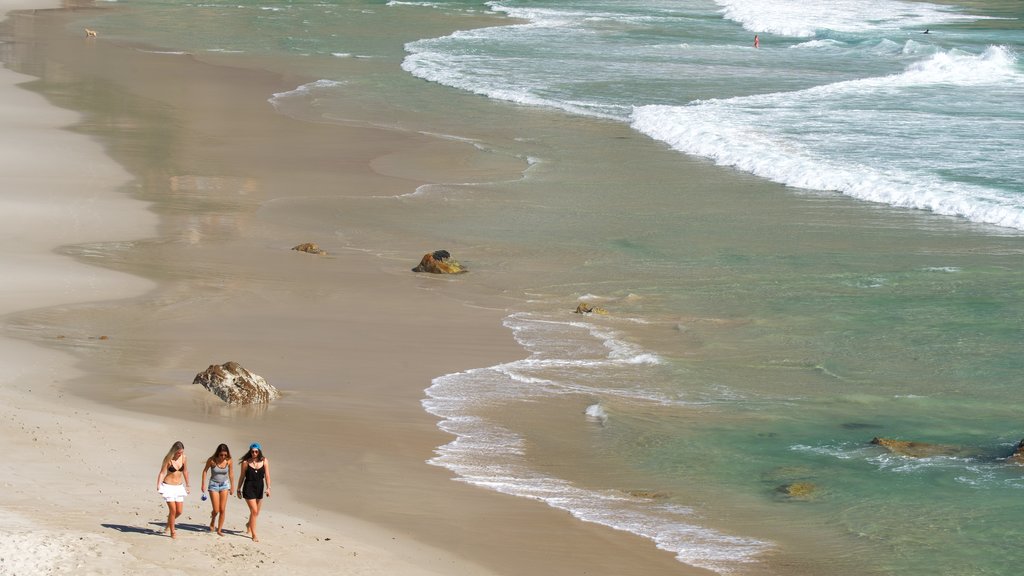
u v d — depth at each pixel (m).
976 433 27.45
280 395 28.44
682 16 144.00
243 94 81.12
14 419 24.62
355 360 31.55
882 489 24.06
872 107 74.50
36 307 34.94
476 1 165.00
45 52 101.38
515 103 79.12
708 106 75.81
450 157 61.78
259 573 17.48
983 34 122.62
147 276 39.06
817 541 21.52
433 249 44.66
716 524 22.23
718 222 49.00
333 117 73.19
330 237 45.84
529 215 50.09
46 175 54.00
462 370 31.09
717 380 31.03
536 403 28.81
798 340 34.38
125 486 21.23
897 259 43.19
